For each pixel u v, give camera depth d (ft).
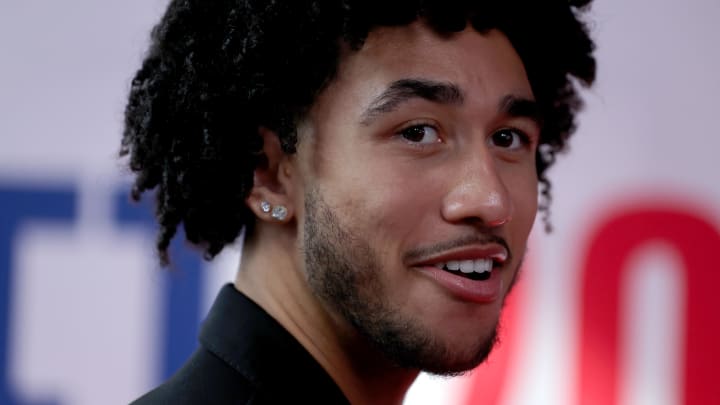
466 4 8.23
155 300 17.58
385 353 7.97
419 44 8.10
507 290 8.48
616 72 17.78
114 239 17.69
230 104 8.60
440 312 7.92
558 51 9.89
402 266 7.90
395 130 7.97
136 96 9.74
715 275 17.31
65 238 17.71
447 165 8.02
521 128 8.45
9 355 17.57
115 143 17.87
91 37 18.06
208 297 17.52
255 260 8.59
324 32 8.14
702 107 17.63
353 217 7.91
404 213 7.86
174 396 7.63
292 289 8.31
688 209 17.48
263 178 8.48
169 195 9.18
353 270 7.91
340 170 7.98
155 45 9.62
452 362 7.95
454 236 7.90
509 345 17.46
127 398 17.53
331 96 8.11
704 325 17.25
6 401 17.49
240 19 8.64
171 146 9.07
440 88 7.98
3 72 18.01
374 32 8.09
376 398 8.53
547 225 11.65
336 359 8.29
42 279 17.70
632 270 17.43
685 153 17.60
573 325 17.42
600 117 17.71
